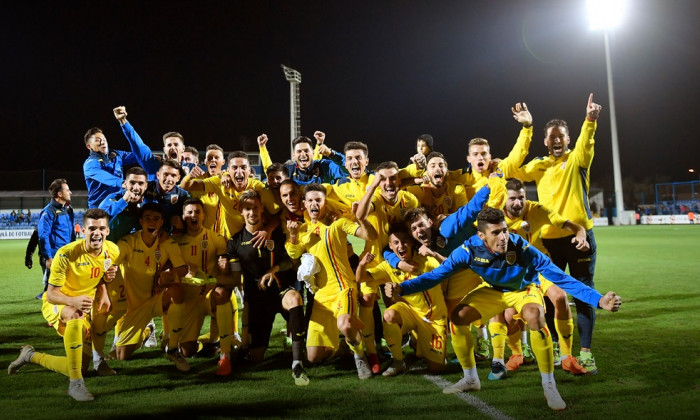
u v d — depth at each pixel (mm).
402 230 4062
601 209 33906
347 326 3719
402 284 3443
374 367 3881
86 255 3812
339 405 3074
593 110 4133
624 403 2984
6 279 9977
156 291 4434
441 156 4645
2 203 31125
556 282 3252
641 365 3742
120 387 3541
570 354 3686
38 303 7199
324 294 4051
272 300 4293
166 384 3602
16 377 3793
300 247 4094
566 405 2982
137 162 6289
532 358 4027
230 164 4953
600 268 9555
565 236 4203
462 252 3465
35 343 4871
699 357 3920
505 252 3330
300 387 3479
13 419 2898
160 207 4352
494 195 4555
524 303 3266
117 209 4586
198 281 4012
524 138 4949
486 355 4203
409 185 4938
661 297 6504
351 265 4531
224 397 3268
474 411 2930
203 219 4758
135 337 4270
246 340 4383
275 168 4750
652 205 33844
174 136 6176
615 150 28062
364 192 4797
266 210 4766
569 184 4258
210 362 4266
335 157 5867
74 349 3293
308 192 4082
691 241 15805
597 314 5574
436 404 3066
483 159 4703
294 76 27703
